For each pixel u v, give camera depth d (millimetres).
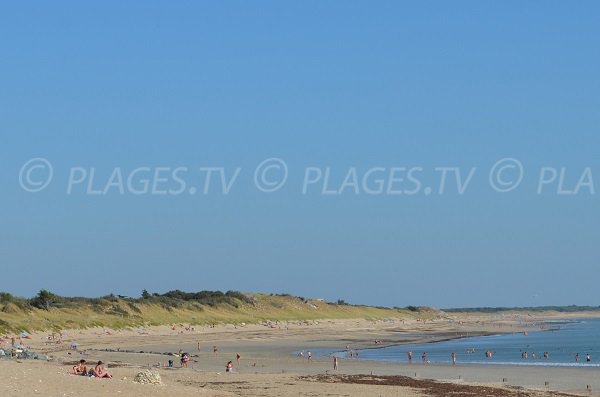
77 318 119875
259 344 108000
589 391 47062
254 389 44094
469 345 110750
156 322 136000
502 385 50188
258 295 196750
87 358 70000
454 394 43688
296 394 41656
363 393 42719
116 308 133125
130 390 34188
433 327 192250
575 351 95250
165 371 56688
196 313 154500
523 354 84188
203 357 79250
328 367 66750
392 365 69875
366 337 133875
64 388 32594
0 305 110250
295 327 169250
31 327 105625
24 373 36031
